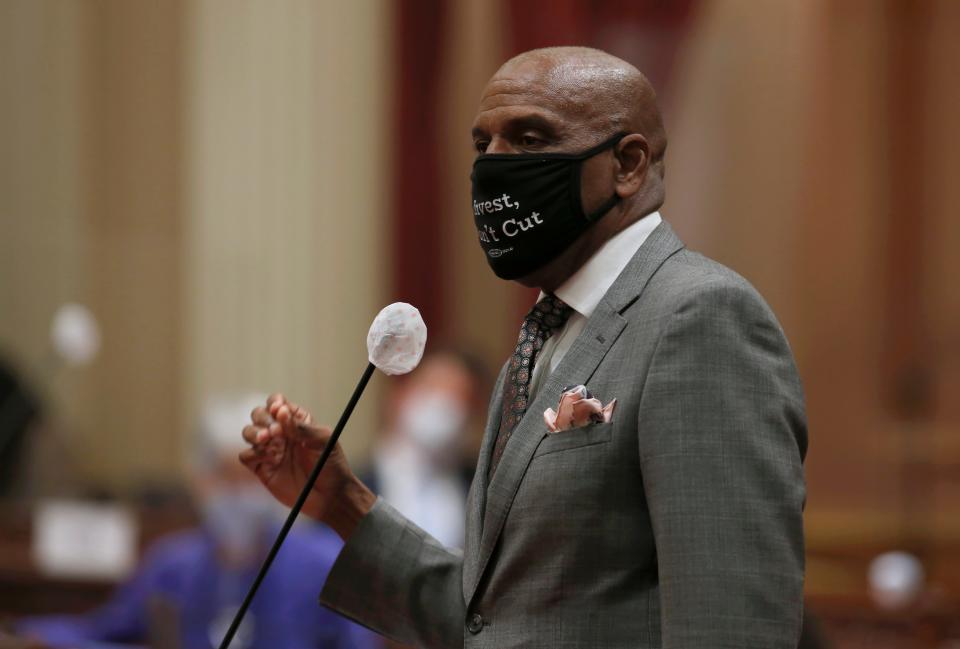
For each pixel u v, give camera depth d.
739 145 23.67
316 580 11.44
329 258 23.62
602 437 4.60
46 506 16.56
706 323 4.55
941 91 23.59
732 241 23.69
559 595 4.58
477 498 5.07
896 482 22.86
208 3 23.89
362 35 23.64
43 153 23.72
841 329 23.64
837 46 23.89
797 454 4.50
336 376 23.50
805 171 23.72
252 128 23.80
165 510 14.91
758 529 4.34
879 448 23.11
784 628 4.27
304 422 5.50
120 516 14.54
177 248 23.88
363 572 5.46
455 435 14.70
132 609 11.75
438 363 15.07
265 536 11.55
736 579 4.29
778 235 23.69
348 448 23.11
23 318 23.41
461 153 23.34
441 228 23.36
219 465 11.51
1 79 23.69
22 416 20.41
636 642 4.49
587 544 4.57
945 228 23.47
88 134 23.88
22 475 20.17
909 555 21.45
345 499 5.54
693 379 4.48
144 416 23.55
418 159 23.44
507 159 4.91
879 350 23.45
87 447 23.23
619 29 22.94
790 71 23.72
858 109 23.80
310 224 23.67
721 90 23.55
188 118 23.94
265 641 11.26
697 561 4.31
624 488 4.58
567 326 5.05
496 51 23.14
